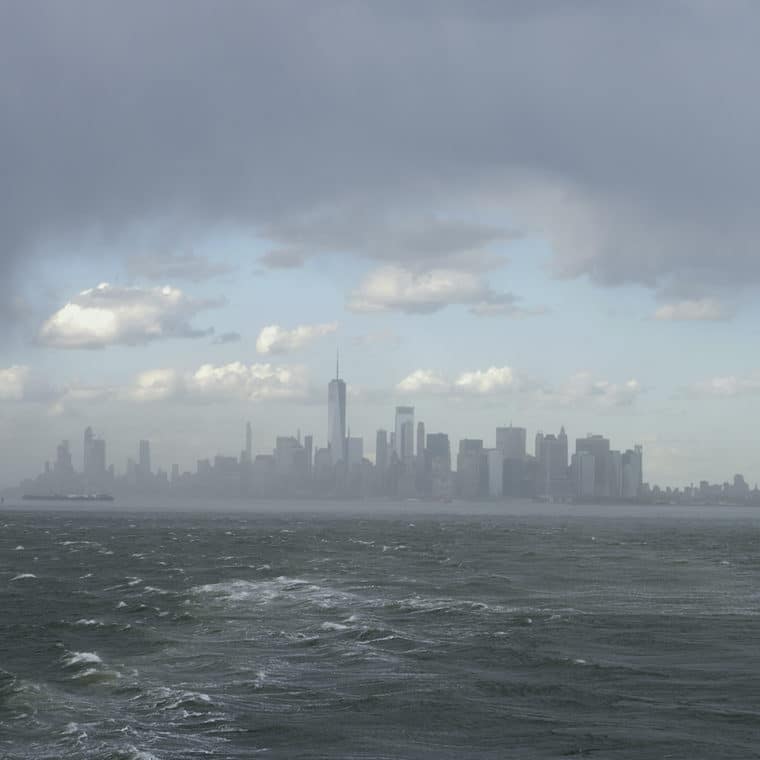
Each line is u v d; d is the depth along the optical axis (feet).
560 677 156.97
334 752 114.11
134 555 458.09
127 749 113.80
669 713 133.39
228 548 517.14
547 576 343.67
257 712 132.87
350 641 190.39
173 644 188.34
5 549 507.71
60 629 207.82
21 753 113.09
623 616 230.68
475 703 138.62
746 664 169.48
